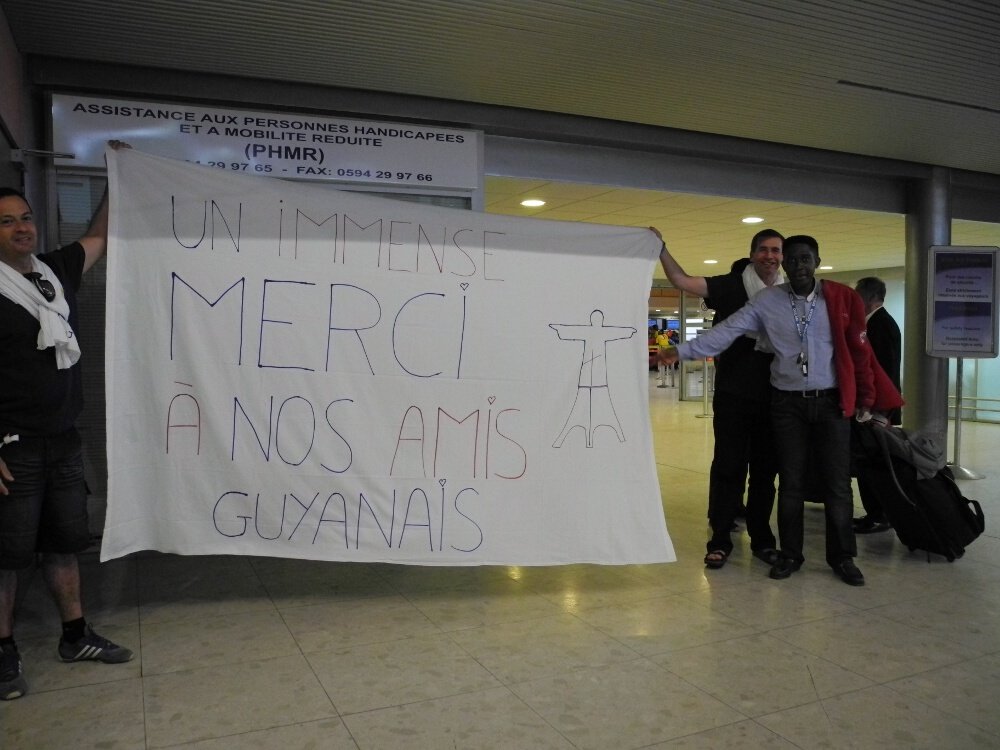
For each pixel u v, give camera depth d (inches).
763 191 298.8
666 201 323.9
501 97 229.3
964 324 307.6
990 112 250.5
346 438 149.8
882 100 238.1
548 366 160.6
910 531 190.9
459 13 171.8
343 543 149.6
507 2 167.6
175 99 202.7
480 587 169.2
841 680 123.4
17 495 116.9
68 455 123.5
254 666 127.3
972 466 340.8
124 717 109.8
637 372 165.3
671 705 114.8
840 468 174.2
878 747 103.7
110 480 135.6
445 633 142.3
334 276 150.6
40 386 117.7
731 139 280.4
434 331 155.3
